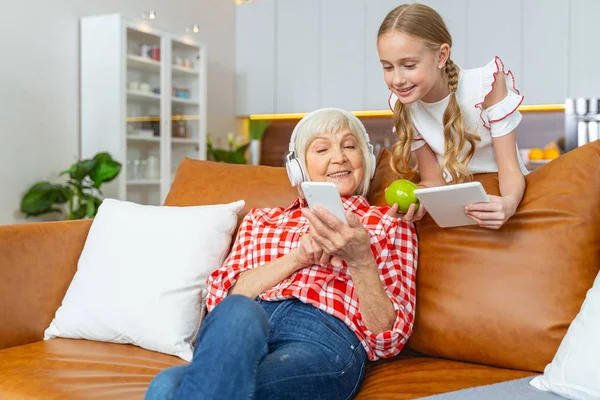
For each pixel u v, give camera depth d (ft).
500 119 5.21
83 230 6.31
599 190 4.74
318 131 5.37
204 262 5.53
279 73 19.48
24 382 4.42
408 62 4.76
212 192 6.36
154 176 15.01
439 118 5.50
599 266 4.66
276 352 4.23
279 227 5.41
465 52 17.11
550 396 3.89
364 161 5.54
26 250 5.79
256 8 19.76
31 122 13.10
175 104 15.76
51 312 5.88
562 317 4.52
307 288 4.80
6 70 12.56
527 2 16.31
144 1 16.20
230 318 3.59
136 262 5.54
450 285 4.97
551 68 16.14
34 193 12.76
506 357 4.68
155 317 5.26
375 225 5.05
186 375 3.53
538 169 5.16
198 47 16.69
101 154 13.00
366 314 4.61
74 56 14.06
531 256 4.72
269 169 6.39
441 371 4.68
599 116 15.01
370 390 4.53
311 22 18.92
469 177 5.35
